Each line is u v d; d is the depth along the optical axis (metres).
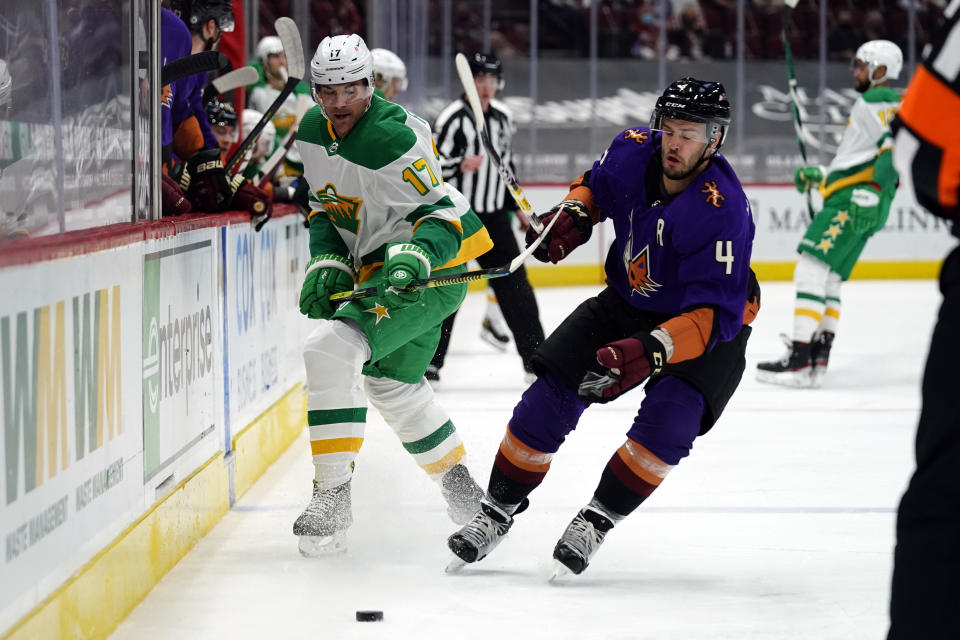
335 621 6.66
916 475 4.67
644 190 7.29
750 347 19.95
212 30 10.62
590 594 7.25
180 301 8.20
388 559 8.00
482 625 6.61
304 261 13.48
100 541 6.45
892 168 15.84
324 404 7.91
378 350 7.99
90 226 7.28
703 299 6.94
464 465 8.69
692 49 33.72
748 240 7.12
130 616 6.78
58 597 5.71
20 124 6.54
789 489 10.30
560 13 33.25
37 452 5.54
